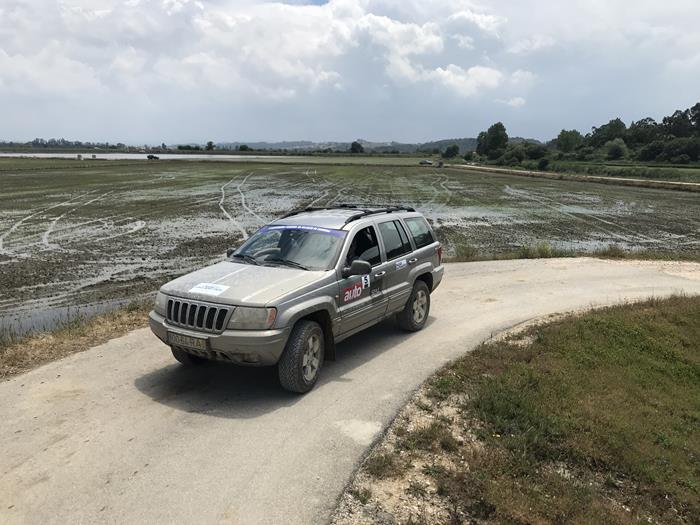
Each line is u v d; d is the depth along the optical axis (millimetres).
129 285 11750
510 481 3938
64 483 3756
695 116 147500
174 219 22812
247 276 5586
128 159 101562
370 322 6664
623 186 56094
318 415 4914
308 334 5340
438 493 3762
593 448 4555
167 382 5656
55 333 7273
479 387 5582
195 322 5098
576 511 3689
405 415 4953
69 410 4922
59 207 26281
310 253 6117
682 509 4141
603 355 7031
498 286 11133
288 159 121938
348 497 3682
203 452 4207
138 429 4574
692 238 21734
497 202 35156
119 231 19406
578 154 134250
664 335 8141
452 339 7414
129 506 3514
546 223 25297
